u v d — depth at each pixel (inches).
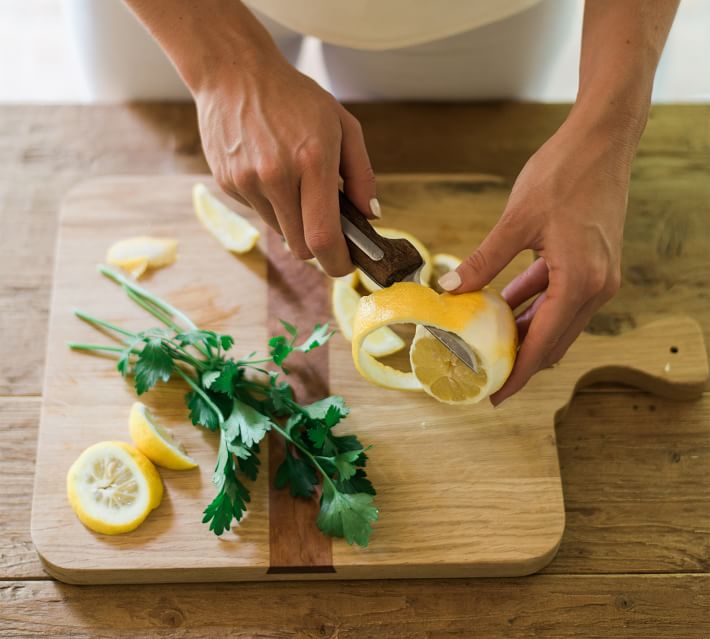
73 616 46.9
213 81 45.1
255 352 50.9
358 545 47.3
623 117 43.4
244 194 45.2
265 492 48.9
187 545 47.3
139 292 54.2
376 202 45.6
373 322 41.8
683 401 54.0
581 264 41.1
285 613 47.3
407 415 51.2
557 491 49.1
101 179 58.1
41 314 55.8
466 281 42.1
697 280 58.2
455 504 48.8
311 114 43.4
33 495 48.4
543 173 42.3
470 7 55.9
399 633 46.9
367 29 57.7
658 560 49.2
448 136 63.6
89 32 62.0
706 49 86.0
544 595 48.1
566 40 63.7
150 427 48.9
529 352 43.0
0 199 59.7
